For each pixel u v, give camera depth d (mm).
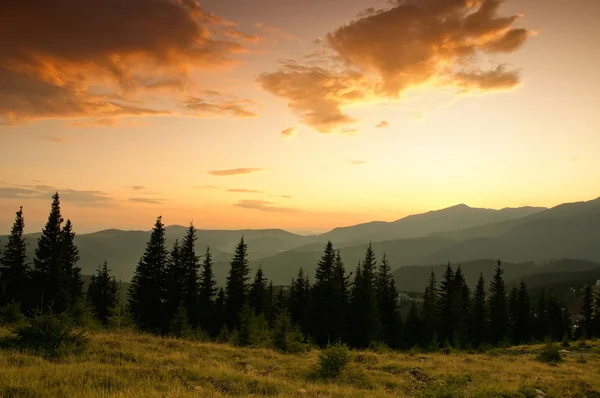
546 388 16078
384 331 59438
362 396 12844
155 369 13336
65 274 49312
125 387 10391
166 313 45688
